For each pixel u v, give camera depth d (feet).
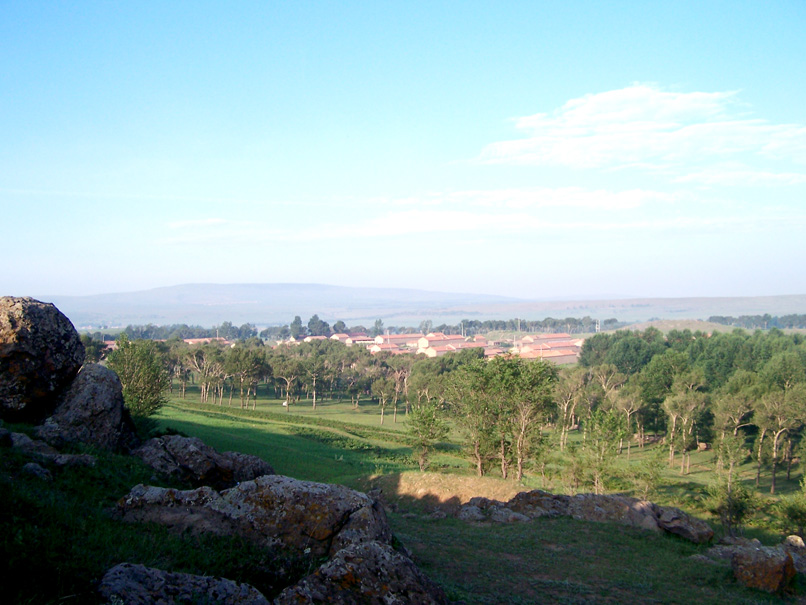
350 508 42.42
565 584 58.75
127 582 26.14
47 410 68.08
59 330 70.90
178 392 466.70
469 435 173.58
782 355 335.26
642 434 319.68
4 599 22.50
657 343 518.78
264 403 442.09
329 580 29.48
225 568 34.63
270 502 41.83
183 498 42.45
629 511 92.38
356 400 487.61
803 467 253.65
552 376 169.89
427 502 113.09
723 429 263.08
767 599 58.49
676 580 63.72
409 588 30.17
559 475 186.70
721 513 144.77
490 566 64.23
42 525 31.50
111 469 54.85
